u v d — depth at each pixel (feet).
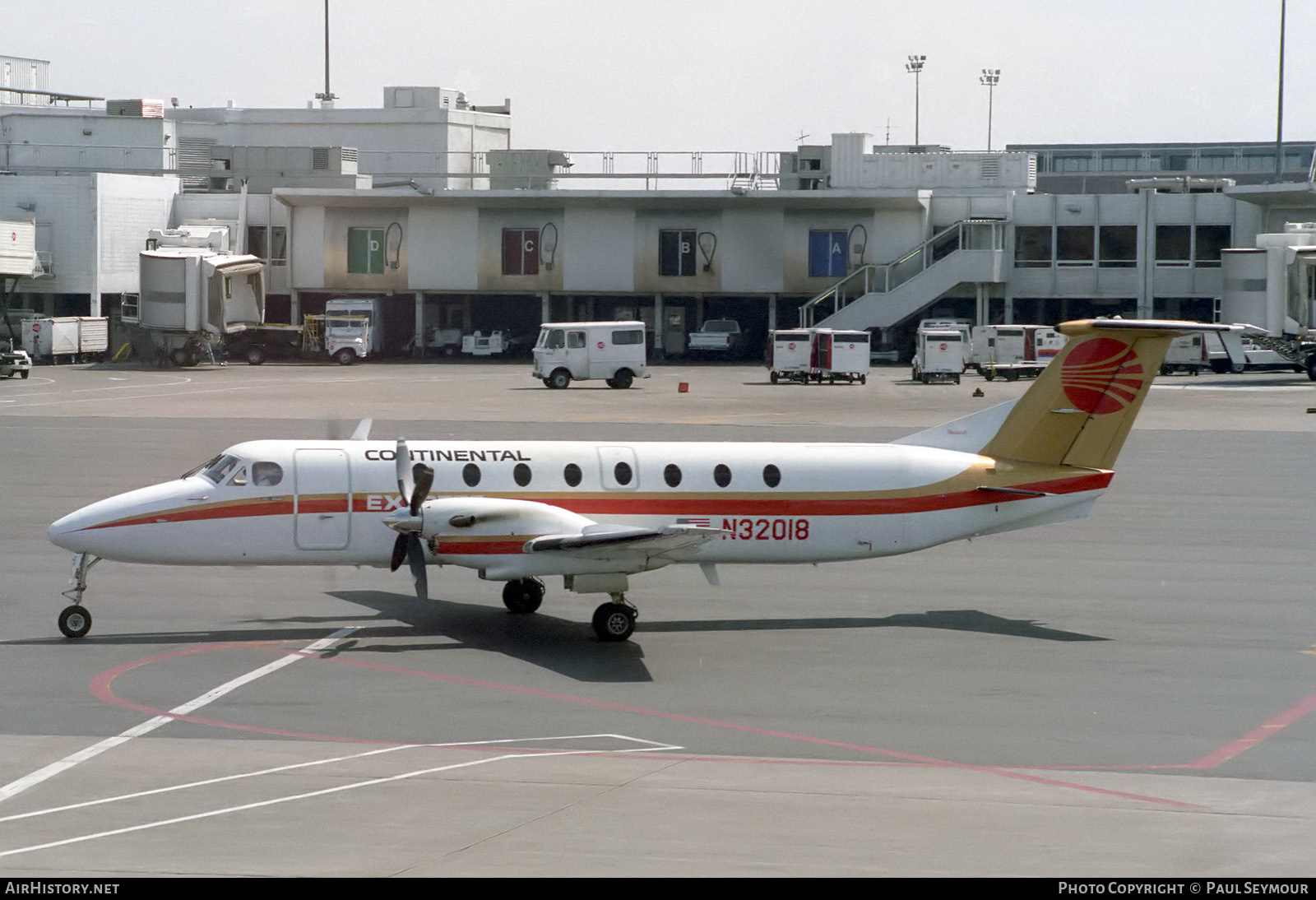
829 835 132.98
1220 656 212.64
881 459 236.22
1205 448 497.46
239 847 127.54
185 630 221.66
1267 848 130.72
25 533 304.50
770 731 171.12
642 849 128.16
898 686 193.47
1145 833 134.62
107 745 160.97
